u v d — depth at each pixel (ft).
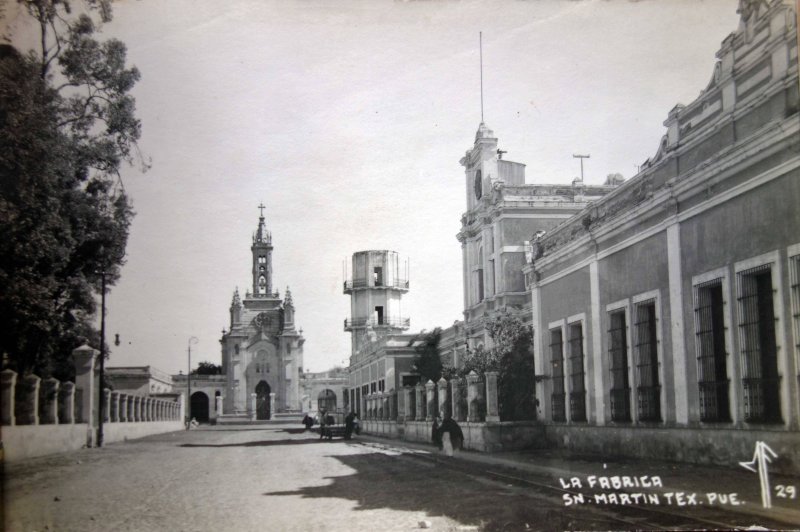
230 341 331.16
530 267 90.07
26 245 80.02
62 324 110.32
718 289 55.72
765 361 50.14
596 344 73.41
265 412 331.57
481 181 131.03
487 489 52.49
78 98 76.69
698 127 56.29
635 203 66.18
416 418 121.70
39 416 100.48
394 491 53.11
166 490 57.06
